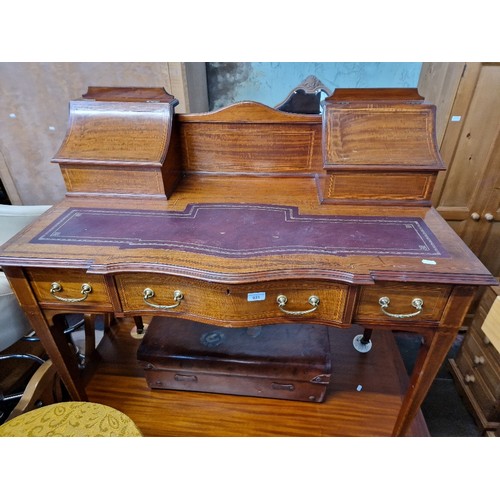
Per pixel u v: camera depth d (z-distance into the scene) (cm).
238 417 126
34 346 151
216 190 120
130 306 94
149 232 95
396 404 130
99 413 91
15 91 153
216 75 184
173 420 125
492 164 143
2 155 170
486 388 136
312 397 128
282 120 118
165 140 112
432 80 151
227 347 125
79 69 148
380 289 84
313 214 104
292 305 89
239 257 84
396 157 104
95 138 113
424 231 95
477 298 172
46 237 93
